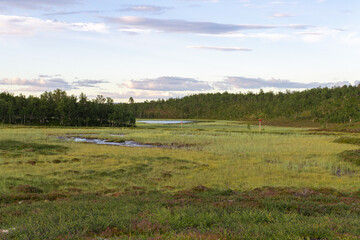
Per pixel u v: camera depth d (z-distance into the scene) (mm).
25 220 9227
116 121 137750
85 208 11586
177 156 35500
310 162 30703
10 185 19094
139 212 10734
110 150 39812
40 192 17984
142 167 27734
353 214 11023
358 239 7000
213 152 39594
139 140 57312
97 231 8352
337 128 93000
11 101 132375
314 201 14312
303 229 7781
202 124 162750
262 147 43250
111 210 11266
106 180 22328
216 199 14648
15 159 29781
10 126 91438
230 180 22844
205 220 9258
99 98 149375
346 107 161125
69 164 28203
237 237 7242
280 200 13781
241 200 14273
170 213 10234
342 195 16516
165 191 18719
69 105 133875
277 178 23375
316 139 57125
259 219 9703
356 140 48594
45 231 7848
